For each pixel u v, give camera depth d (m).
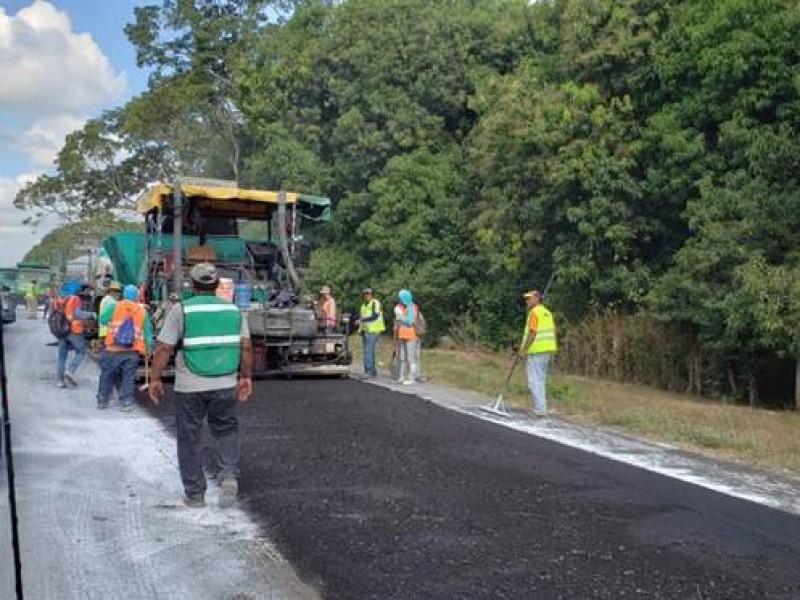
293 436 10.38
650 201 19.98
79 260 31.62
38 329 31.78
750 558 6.21
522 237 23.34
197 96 40.56
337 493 7.77
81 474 8.35
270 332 16.11
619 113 20.42
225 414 7.40
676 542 6.54
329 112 32.41
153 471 8.52
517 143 22.02
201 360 7.28
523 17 28.80
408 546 6.34
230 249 17.64
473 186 28.12
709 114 18.36
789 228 16.16
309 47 31.69
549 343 12.84
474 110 27.41
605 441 10.67
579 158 20.25
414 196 28.31
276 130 31.91
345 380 16.66
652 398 17.34
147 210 17.25
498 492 7.92
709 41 18.06
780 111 16.88
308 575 5.75
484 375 18.34
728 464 9.48
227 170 41.84
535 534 6.68
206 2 41.91
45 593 5.38
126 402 12.34
